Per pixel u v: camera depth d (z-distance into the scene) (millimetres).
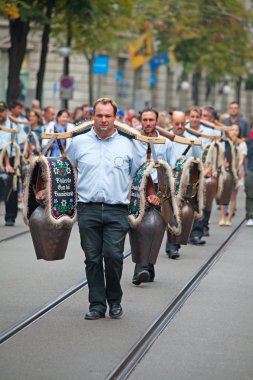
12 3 28359
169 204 12008
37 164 10469
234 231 20391
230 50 55781
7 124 20281
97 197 10367
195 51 54625
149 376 8172
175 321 10523
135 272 12664
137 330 9953
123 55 64938
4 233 18422
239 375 8273
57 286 12500
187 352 9078
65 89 38094
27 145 21188
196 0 52812
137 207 11016
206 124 18719
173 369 8430
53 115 23266
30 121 22781
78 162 10477
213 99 82625
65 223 10430
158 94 71562
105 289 10594
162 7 51750
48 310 10930
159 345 9344
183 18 52469
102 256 10555
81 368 8336
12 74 32719
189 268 14492
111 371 8250
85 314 10680
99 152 10422
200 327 10227
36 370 8242
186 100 76375
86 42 43938
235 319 10703
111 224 10438
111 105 10344
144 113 12883
